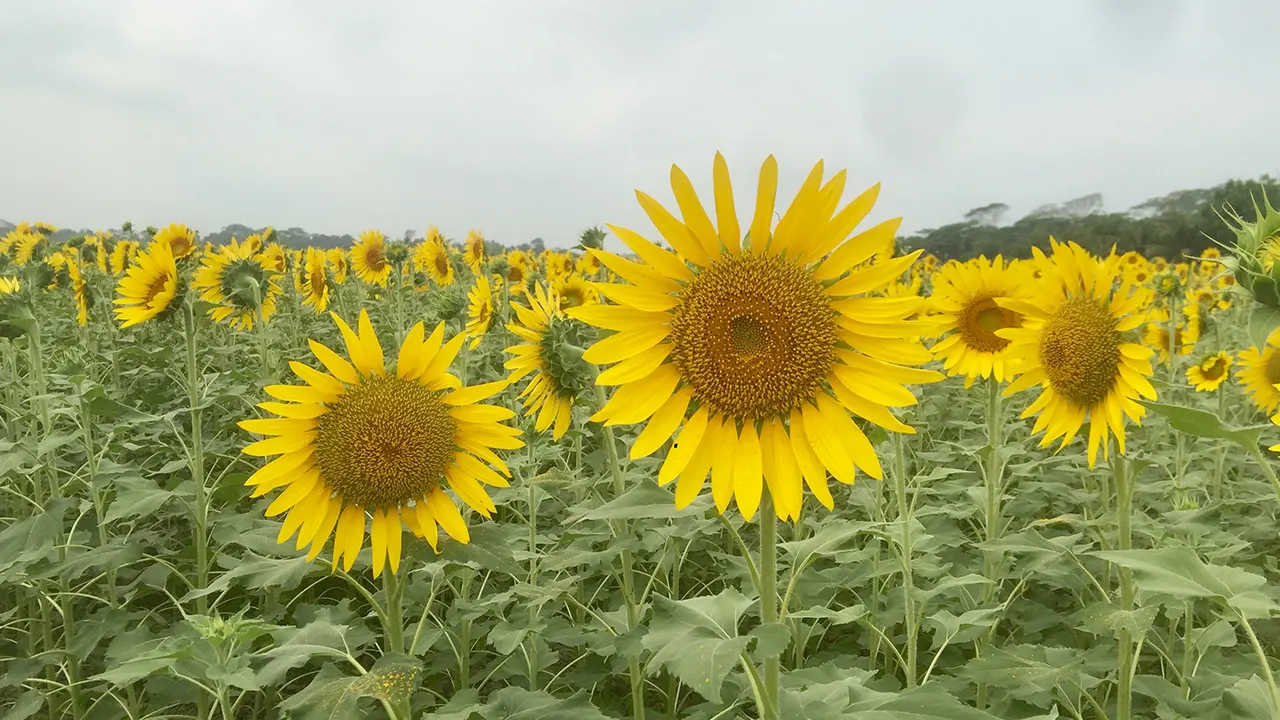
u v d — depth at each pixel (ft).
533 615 3.09
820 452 1.91
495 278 9.50
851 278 1.96
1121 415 2.89
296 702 2.09
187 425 5.63
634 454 1.94
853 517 4.55
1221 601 1.85
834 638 3.92
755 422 1.98
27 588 3.79
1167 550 1.98
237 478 3.30
